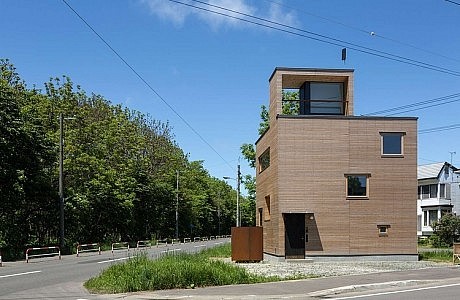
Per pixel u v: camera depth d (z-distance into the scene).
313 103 31.73
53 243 44.34
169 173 72.56
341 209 28.83
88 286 17.03
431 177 61.38
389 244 28.86
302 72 30.59
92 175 50.22
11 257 34.47
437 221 50.06
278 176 28.81
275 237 29.45
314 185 28.88
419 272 21.50
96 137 51.38
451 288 16.67
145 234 67.00
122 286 15.95
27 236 43.38
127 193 55.28
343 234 28.69
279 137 29.05
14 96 37.69
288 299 14.38
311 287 16.39
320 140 29.16
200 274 17.05
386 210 29.03
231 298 14.38
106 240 55.28
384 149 29.44
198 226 90.06
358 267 24.36
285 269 23.19
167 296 14.70
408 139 29.52
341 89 31.84
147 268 16.97
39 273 22.64
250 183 56.50
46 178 40.84
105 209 52.47
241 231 27.95
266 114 52.12
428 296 14.62
